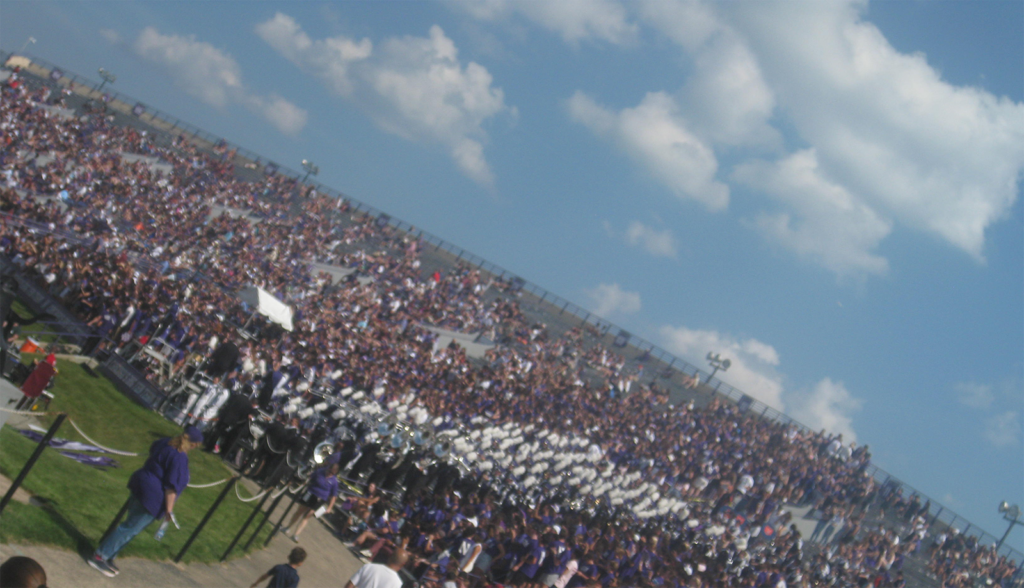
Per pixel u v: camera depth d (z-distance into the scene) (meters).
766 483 54.97
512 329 78.81
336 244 84.44
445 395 40.44
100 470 16.05
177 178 79.38
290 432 21.56
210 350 26.64
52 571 9.80
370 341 45.94
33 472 12.98
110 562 10.78
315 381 31.52
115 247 41.25
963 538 60.47
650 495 40.75
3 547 9.62
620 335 91.06
